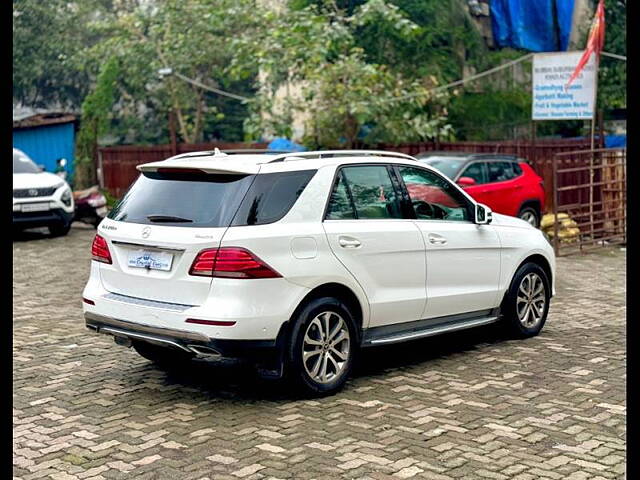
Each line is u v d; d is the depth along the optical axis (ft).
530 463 17.07
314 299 21.22
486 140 80.02
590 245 54.29
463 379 23.20
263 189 20.81
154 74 88.84
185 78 81.30
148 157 79.56
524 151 66.23
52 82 108.58
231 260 19.74
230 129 99.50
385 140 70.54
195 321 19.71
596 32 57.57
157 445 18.19
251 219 20.31
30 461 17.37
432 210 25.03
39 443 18.38
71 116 90.58
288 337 20.74
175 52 84.38
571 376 23.50
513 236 27.40
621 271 43.96
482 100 80.38
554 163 50.26
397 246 23.13
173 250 20.47
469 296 25.61
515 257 27.40
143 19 87.10
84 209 62.90
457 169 50.96
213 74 89.51
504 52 83.51
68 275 41.88
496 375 23.59
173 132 77.15
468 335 28.60
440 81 75.05
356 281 22.04
